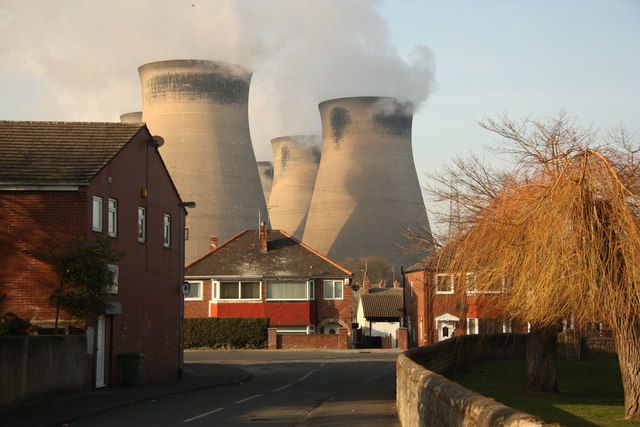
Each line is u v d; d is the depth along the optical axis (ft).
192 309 211.00
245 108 469.57
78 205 76.28
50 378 67.21
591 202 49.08
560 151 53.72
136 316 90.94
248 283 209.87
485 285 58.90
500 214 56.49
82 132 89.10
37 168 78.43
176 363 104.78
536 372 77.71
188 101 446.60
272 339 196.95
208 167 442.91
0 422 53.06
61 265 72.08
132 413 60.54
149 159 96.94
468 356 106.52
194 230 435.12
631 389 53.62
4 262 75.77
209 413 60.34
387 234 492.95
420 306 184.24
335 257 499.92
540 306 50.98
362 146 503.20
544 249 49.65
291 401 71.26
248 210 453.17
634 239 47.75
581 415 56.80
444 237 67.67
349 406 65.98
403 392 48.65
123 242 86.94
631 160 51.26
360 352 185.88
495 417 22.66
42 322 74.54
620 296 48.83
